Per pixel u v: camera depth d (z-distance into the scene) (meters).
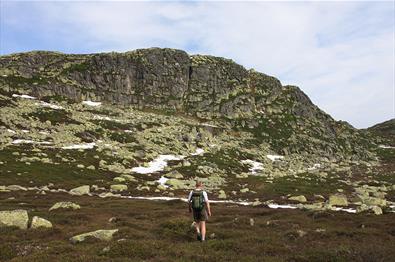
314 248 20.33
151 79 193.38
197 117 183.75
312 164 151.00
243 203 60.22
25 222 27.30
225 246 19.75
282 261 16.98
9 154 89.38
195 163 110.44
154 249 18.73
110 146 114.75
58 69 185.75
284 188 84.94
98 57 190.50
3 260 17.50
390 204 61.59
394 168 152.25
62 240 22.92
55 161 90.19
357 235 25.30
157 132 142.62
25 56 186.12
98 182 77.69
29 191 60.44
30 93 160.00
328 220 34.78
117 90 183.38
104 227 28.42
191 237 23.55
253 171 117.69
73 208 41.19
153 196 66.88
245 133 175.75
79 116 142.38
